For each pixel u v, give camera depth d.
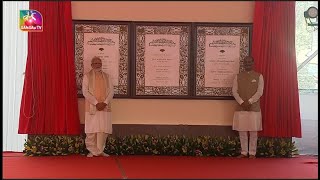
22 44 7.71
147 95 7.53
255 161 6.78
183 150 7.39
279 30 7.52
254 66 7.49
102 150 7.20
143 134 7.51
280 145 7.47
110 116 7.24
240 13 7.60
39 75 7.34
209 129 7.55
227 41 7.58
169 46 7.55
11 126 7.74
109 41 7.52
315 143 7.86
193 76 7.56
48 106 7.37
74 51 7.47
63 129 7.34
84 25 7.49
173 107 7.56
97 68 7.25
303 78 7.96
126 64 7.53
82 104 7.52
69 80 7.37
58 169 5.76
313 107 7.91
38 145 7.29
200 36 7.57
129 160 6.72
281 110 7.51
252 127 7.14
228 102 7.59
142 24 7.53
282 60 7.51
